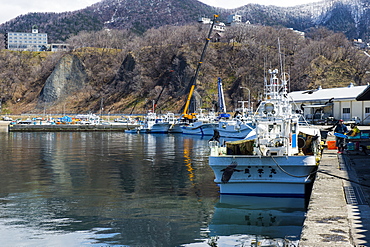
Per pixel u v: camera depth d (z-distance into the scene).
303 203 19.42
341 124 26.69
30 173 30.39
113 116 172.75
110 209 19.16
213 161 20.66
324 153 25.73
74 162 37.69
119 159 40.09
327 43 185.88
